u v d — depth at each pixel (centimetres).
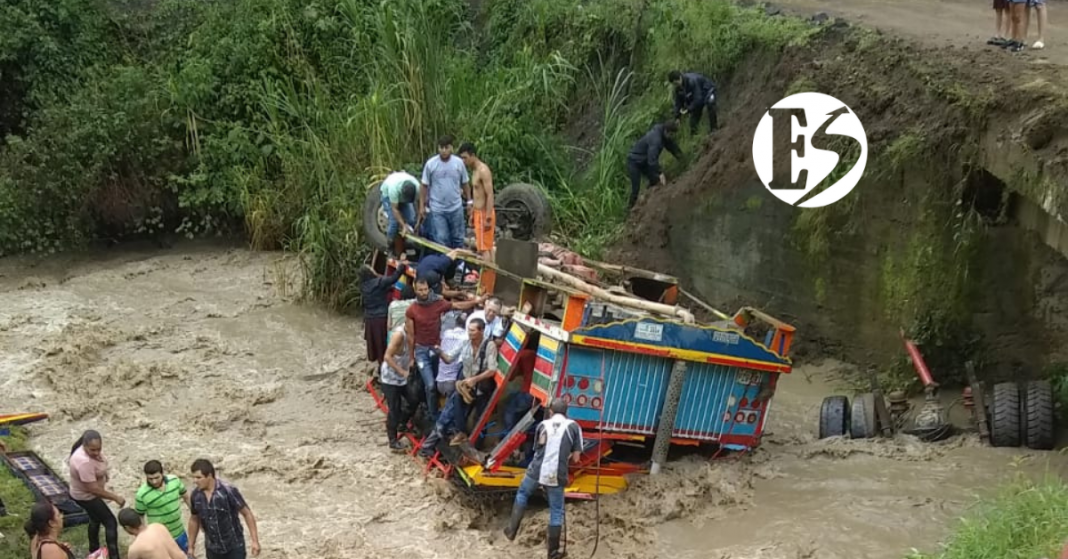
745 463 1202
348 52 2253
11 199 2048
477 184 1420
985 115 1298
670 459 1209
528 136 2036
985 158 1300
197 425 1334
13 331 1677
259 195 2105
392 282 1328
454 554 1032
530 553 1037
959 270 1379
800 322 1566
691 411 1166
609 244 1802
